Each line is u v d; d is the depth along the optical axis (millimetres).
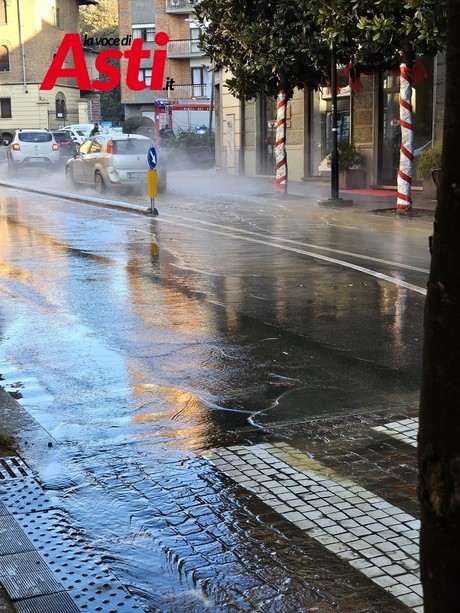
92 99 73062
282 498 4531
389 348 7648
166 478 4805
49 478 4793
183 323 8617
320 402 6168
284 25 20375
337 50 19484
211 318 8836
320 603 3488
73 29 70625
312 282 10766
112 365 7125
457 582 1814
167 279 11008
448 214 1798
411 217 17922
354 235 15242
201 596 3545
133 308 9297
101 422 5758
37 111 64875
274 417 5852
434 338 1832
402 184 18391
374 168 25094
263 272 11500
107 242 14453
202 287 10477
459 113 1778
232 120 32938
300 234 15469
